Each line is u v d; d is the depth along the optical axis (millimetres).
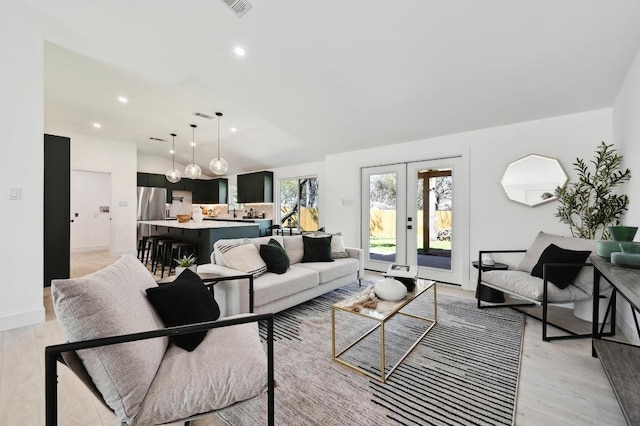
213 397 978
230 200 8469
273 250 2811
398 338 2229
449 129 3686
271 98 3518
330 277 3092
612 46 2109
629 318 2131
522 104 2951
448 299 3221
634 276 1319
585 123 2883
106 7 2186
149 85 3732
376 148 4602
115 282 1075
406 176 4328
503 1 1938
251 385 1039
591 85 2531
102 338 849
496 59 2436
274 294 2430
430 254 4160
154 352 1043
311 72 2982
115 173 6191
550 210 3082
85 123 5199
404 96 3164
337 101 3486
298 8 2176
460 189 3773
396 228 4426
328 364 1844
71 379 1629
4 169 2295
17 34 2330
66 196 3736
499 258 3408
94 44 2611
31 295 2408
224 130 5500
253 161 7016
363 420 1351
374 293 2129
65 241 3727
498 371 1771
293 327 2426
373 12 2164
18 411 1371
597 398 1520
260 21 2316
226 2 2125
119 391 882
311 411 1410
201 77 3145
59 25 2404
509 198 3316
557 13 1955
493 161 3451
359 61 2725
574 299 2279
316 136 4566
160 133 5746
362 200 4824
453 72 2666
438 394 1549
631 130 2240
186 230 4598
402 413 1400
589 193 2779
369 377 1699
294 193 6805
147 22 2336
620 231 1785
